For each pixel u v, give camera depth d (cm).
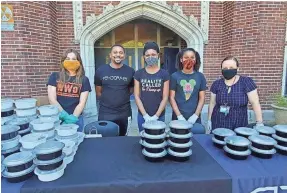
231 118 220
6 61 468
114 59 270
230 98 220
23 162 117
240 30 538
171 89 254
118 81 275
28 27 478
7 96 478
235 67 218
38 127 144
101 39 749
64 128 149
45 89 519
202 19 584
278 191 122
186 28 587
